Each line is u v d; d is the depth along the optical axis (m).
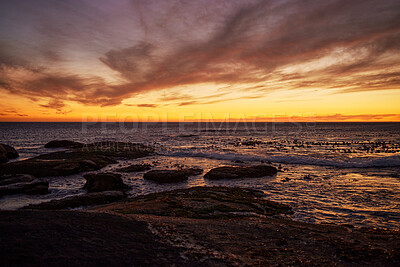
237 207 17.36
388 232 12.59
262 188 25.98
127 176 33.22
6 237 7.57
